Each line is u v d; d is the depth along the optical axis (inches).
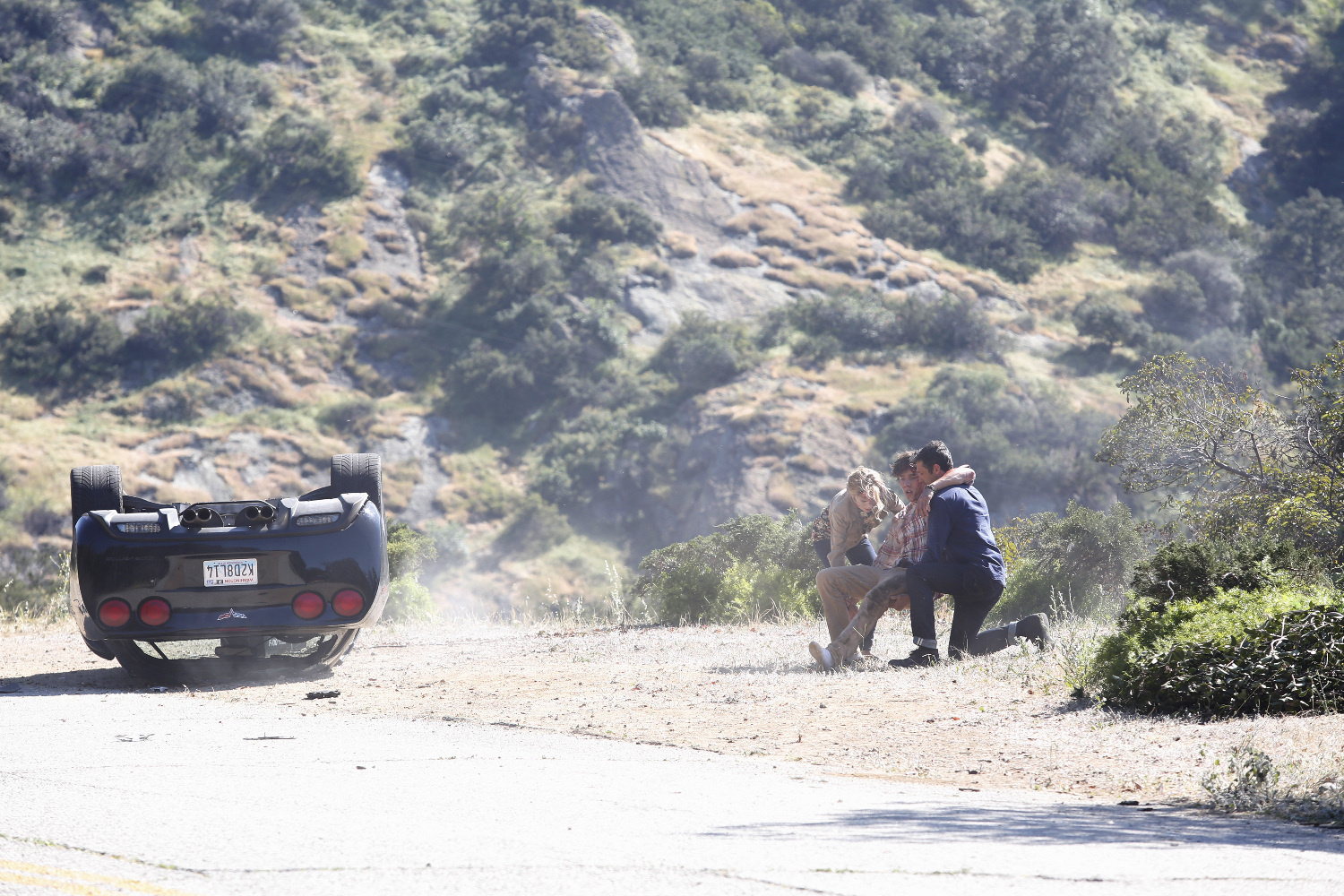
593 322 5211.6
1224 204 6934.1
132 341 4877.0
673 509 4510.3
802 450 4557.1
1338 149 7465.6
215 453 4566.9
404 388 4985.2
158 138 5703.7
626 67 6609.3
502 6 6919.3
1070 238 6309.1
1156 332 5674.2
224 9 6471.5
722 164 6200.8
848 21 7455.7
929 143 6653.5
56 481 4301.2
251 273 5310.0
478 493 4579.2
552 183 5959.6
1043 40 7578.7
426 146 6018.7
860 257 5787.4
